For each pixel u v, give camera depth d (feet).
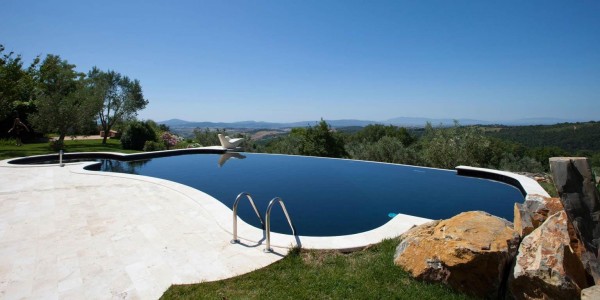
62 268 13.48
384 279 12.36
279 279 12.64
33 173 33.88
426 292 11.40
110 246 15.76
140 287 12.14
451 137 54.44
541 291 9.99
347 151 69.87
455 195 30.68
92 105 66.95
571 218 10.59
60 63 91.66
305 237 16.48
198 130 85.61
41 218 19.77
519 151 74.43
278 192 31.30
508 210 26.18
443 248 11.91
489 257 10.91
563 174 10.68
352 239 16.19
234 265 13.88
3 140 62.23
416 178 37.99
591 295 8.70
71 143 72.54
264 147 81.25
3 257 14.39
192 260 14.34
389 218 23.90
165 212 21.30
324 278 12.61
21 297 11.34
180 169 43.65
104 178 31.89
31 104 70.18
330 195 30.30
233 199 28.71
